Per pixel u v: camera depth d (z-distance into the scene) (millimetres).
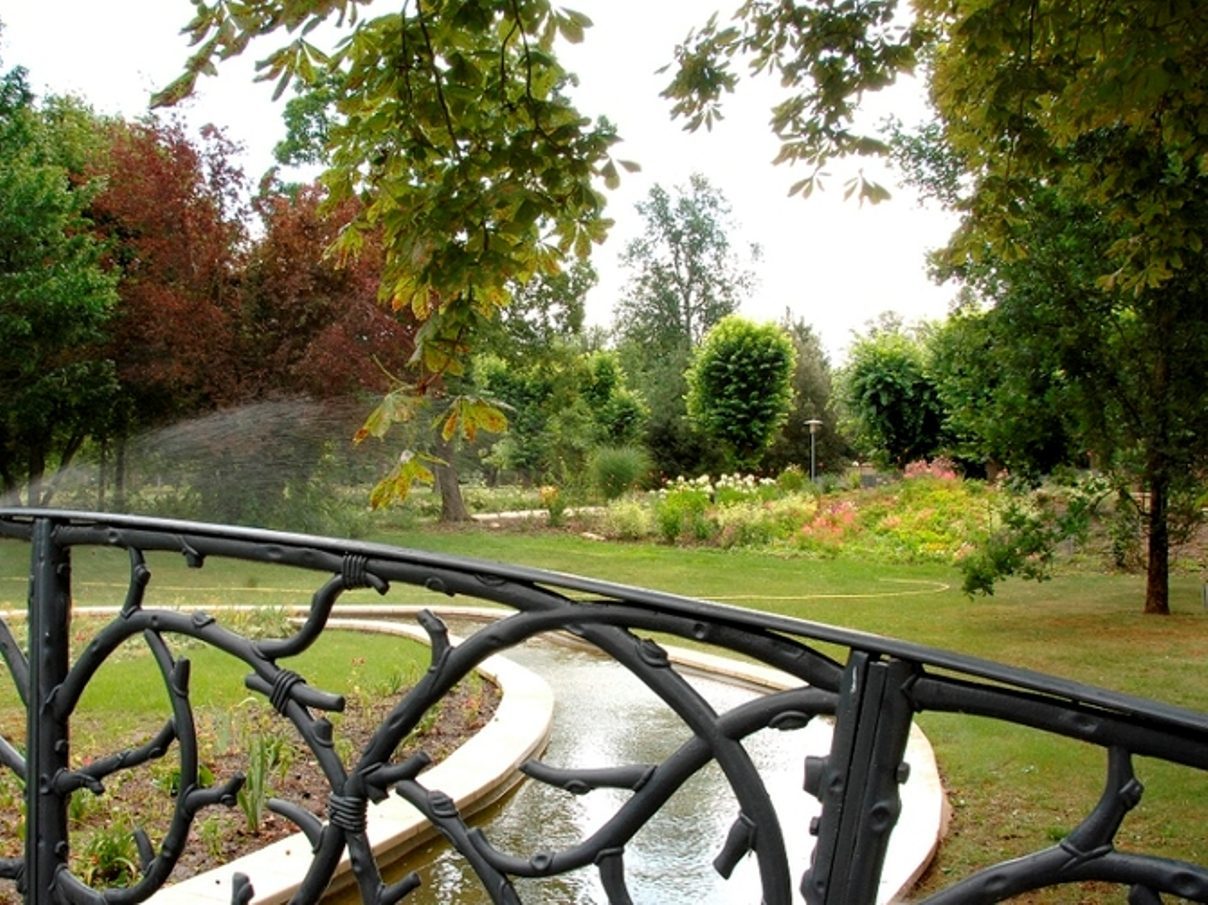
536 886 3238
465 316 2807
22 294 9938
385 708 4977
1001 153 4648
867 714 988
